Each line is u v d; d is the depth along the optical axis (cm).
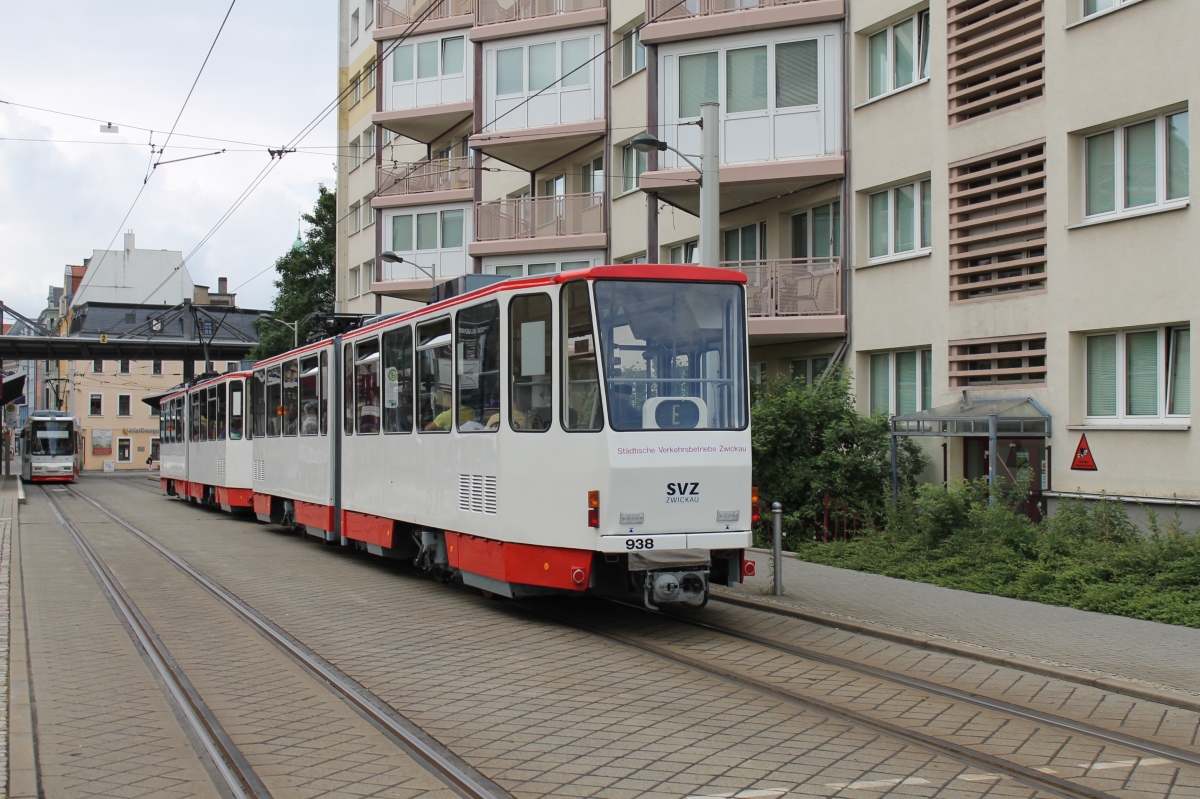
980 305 1677
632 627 1035
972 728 670
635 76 2652
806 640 961
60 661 898
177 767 608
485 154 3011
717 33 2161
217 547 1850
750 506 1009
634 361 979
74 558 1698
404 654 912
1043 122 1570
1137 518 1404
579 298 987
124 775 593
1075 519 1317
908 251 1883
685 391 996
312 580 1399
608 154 2756
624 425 966
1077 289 1505
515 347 1055
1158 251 1398
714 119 1448
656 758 608
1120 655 866
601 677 817
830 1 2023
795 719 690
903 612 1065
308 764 607
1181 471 1355
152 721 707
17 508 2961
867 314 1938
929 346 1809
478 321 1119
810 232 2152
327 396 1639
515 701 744
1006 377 1642
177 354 5862
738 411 1016
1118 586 1102
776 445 1692
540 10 2892
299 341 5609
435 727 680
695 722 684
